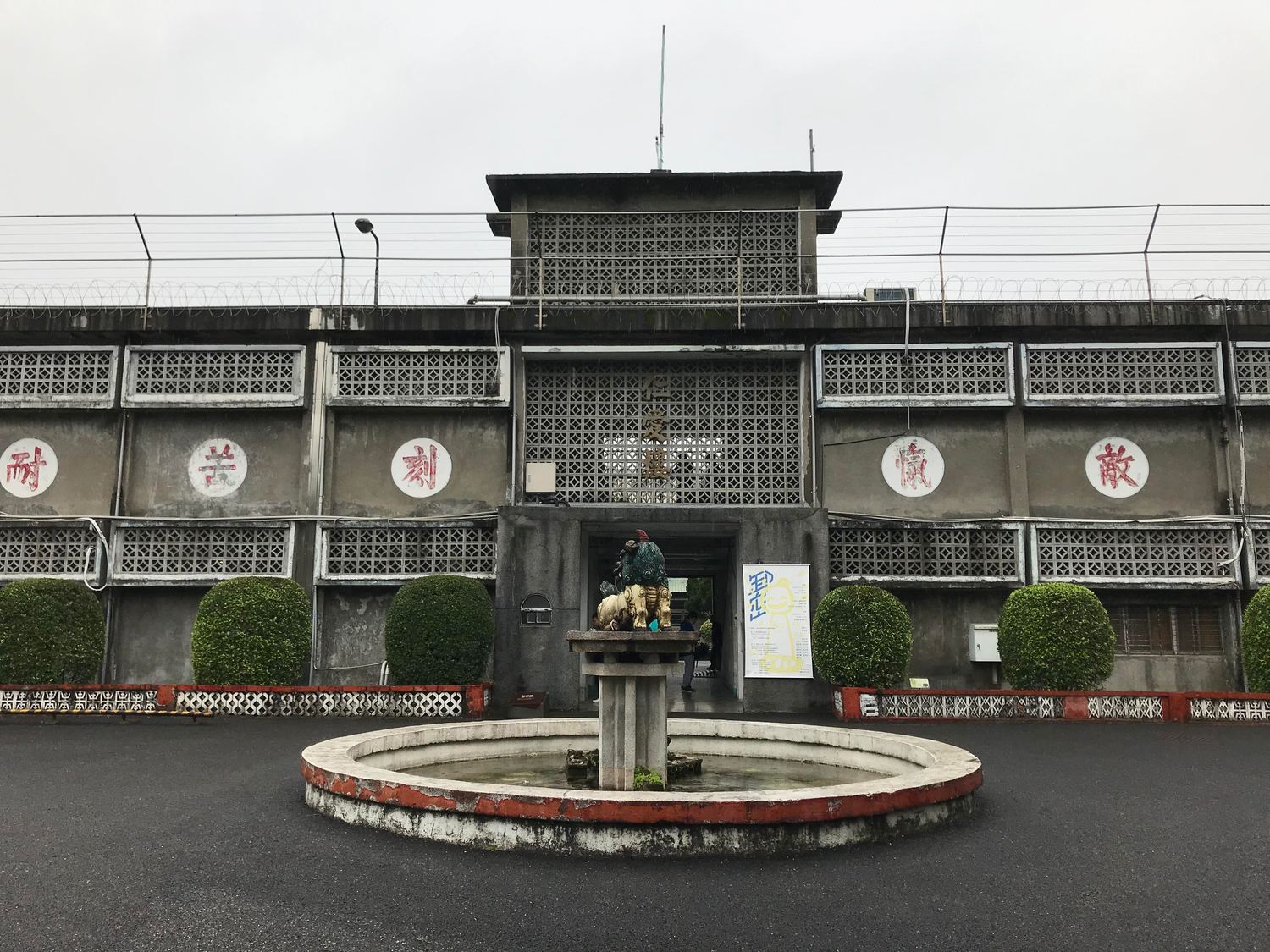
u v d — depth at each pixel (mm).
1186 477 17953
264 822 7492
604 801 6539
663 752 8648
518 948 4930
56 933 5047
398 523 17828
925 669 17703
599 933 5137
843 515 17750
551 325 17688
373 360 18078
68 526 17859
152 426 18422
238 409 18062
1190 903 5656
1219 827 7574
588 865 6301
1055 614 15695
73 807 8102
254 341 18312
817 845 6652
